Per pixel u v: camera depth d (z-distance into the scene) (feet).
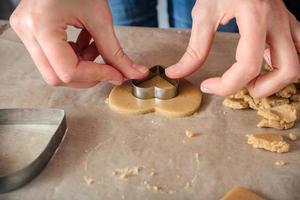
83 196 0.91
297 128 1.06
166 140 1.04
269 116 1.06
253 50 0.96
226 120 1.09
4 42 1.42
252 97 1.10
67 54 1.01
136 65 1.13
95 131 1.07
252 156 0.98
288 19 1.01
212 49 1.36
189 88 1.18
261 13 0.97
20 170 0.91
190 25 1.88
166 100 1.14
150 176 0.95
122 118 1.11
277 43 0.99
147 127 1.08
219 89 1.05
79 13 1.04
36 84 1.23
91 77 1.06
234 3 1.01
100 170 0.96
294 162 0.97
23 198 0.90
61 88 1.21
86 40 1.19
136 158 0.99
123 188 0.92
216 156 0.99
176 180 0.93
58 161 0.98
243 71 0.98
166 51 1.36
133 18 1.91
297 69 0.99
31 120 1.08
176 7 1.89
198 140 1.03
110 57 1.09
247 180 0.93
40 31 0.99
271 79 1.01
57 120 1.08
